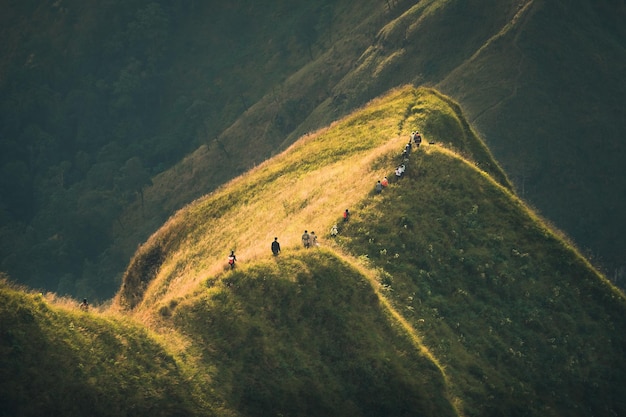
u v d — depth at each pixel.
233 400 57.91
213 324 63.91
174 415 53.81
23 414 48.66
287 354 62.72
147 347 58.31
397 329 68.62
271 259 71.44
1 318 52.59
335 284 69.56
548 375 78.00
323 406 60.28
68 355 52.94
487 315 81.38
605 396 78.12
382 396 62.53
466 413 67.38
